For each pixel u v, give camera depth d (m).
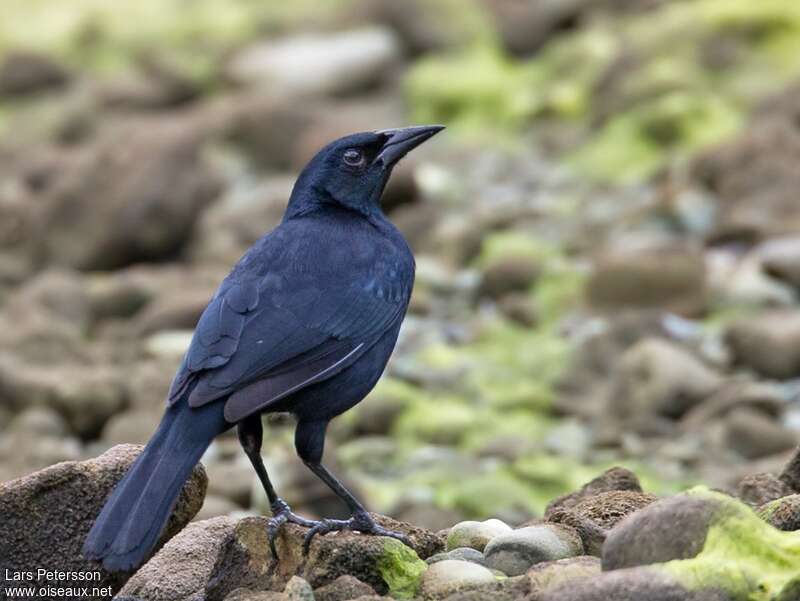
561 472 12.17
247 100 21.58
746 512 6.35
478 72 23.17
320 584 7.11
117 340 15.77
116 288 16.59
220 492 11.69
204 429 7.09
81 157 19.17
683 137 20.09
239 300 7.56
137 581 7.54
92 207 18.25
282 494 11.62
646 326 14.69
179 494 7.19
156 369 14.27
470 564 7.06
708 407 13.23
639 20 23.67
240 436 7.60
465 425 13.35
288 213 8.48
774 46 21.78
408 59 24.27
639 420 13.27
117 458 7.51
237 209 18.75
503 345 15.14
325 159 8.38
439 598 6.87
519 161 20.62
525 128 21.98
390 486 12.27
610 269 15.62
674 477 12.12
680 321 15.23
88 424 13.66
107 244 18.05
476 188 19.78
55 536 7.41
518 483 12.07
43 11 27.81
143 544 6.61
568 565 6.71
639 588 6.03
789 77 21.11
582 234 17.62
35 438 13.24
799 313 14.63
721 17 22.05
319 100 23.06
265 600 6.80
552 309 15.87
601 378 14.34
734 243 16.84
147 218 18.12
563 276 16.39
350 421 13.44
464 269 17.31
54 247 18.22
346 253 7.89
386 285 7.93
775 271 15.70
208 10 26.80
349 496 7.57
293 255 7.82
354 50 23.56
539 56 23.81
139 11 27.17
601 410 13.77
